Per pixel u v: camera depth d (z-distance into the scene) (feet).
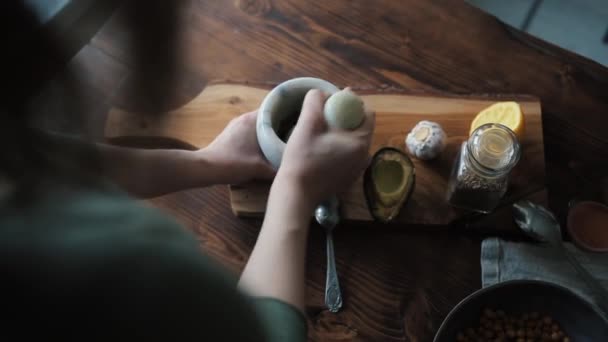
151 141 2.39
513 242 2.22
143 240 0.91
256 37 2.64
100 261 0.85
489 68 2.57
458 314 1.92
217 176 2.20
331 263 2.18
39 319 0.81
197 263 0.99
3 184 0.81
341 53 2.61
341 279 2.21
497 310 2.08
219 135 2.33
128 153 1.84
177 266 0.94
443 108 2.42
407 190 2.18
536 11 4.31
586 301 1.91
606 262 2.18
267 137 2.00
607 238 2.23
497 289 1.95
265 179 2.30
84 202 0.89
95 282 0.84
